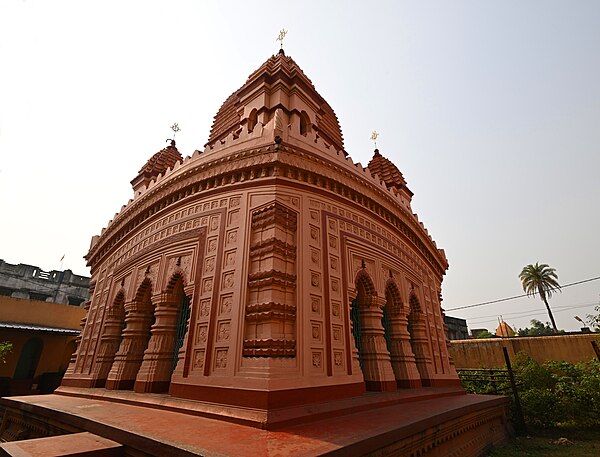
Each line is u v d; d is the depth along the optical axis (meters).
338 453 3.47
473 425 7.23
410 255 11.44
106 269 12.09
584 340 17.45
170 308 7.95
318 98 11.59
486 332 35.81
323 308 6.84
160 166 13.56
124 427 4.44
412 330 10.79
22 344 17.48
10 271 24.11
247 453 3.34
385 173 15.22
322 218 7.80
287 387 5.37
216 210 7.77
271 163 7.36
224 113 12.74
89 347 10.84
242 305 6.18
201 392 5.83
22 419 7.30
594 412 9.83
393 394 7.37
